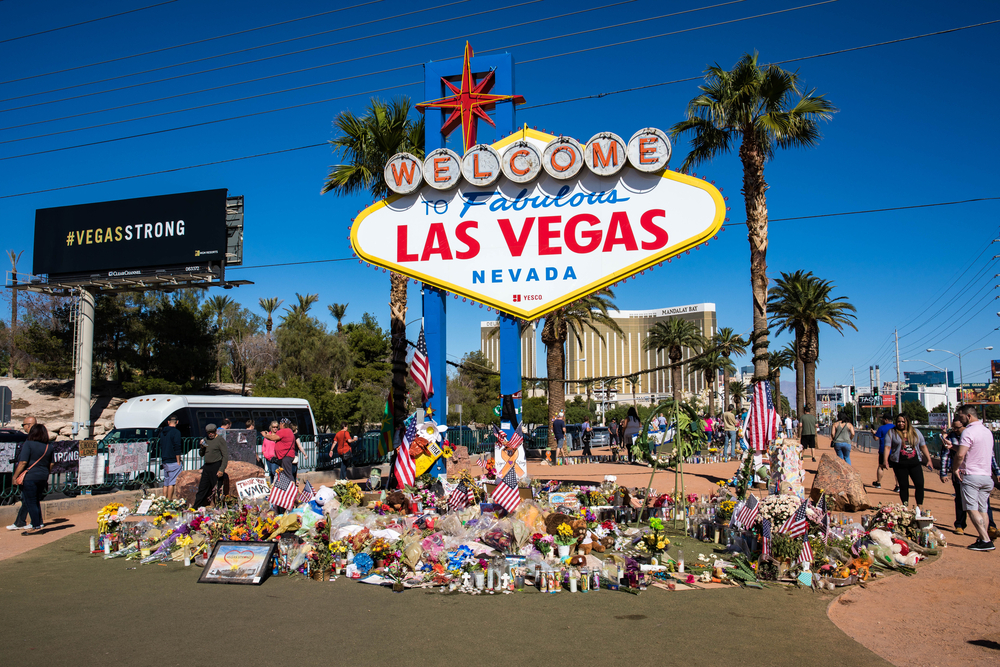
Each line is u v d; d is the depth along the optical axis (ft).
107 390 108.78
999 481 28.89
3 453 36.99
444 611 19.57
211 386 129.29
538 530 25.88
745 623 18.42
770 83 57.00
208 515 30.12
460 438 83.92
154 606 20.15
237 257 79.00
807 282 119.55
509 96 41.37
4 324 126.72
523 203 38.17
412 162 39.22
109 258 81.05
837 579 22.54
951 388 379.55
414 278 39.29
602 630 17.81
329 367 141.49
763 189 57.88
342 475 59.06
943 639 17.10
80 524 35.47
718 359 178.09
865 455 83.87
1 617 19.04
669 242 36.09
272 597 21.16
